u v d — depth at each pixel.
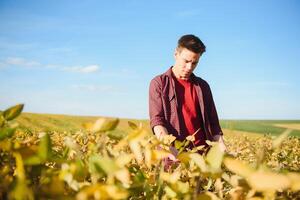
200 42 3.90
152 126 3.85
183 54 3.90
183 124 3.99
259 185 0.92
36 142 1.69
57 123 34.09
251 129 47.84
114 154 1.33
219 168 1.16
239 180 1.18
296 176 0.90
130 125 1.52
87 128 1.21
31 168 1.21
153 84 4.05
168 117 3.96
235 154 2.24
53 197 1.06
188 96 4.07
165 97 3.97
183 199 1.26
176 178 1.29
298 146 6.75
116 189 0.97
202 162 1.17
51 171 1.19
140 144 1.33
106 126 1.20
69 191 1.17
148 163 1.29
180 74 4.05
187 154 1.46
